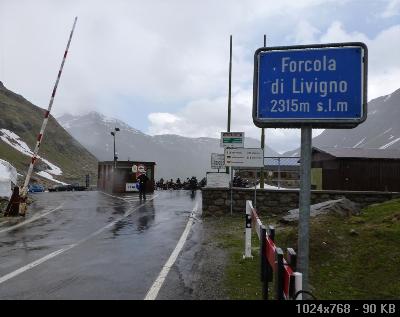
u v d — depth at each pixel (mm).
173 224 15234
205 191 17547
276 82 3752
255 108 3791
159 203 23344
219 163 25516
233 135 17031
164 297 6789
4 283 7590
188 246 11148
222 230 13867
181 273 8305
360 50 3605
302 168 3715
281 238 10797
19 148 128875
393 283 7613
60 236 12609
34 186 41469
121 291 7121
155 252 10367
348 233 10094
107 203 23094
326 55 3658
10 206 17172
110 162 34031
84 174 144000
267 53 3789
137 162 32875
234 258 9594
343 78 3623
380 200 16078
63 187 46375
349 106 3604
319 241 9539
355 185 24750
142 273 8320
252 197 17375
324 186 26797
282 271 4012
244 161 14367
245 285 7449
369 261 8586
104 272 8398
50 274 8234
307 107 3672
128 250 10602
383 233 9625
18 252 10305
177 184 42906
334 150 27000
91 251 10453
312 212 12555
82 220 16141
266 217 16625
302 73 3699
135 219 16547
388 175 24891
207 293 6992
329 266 8719
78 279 7871
